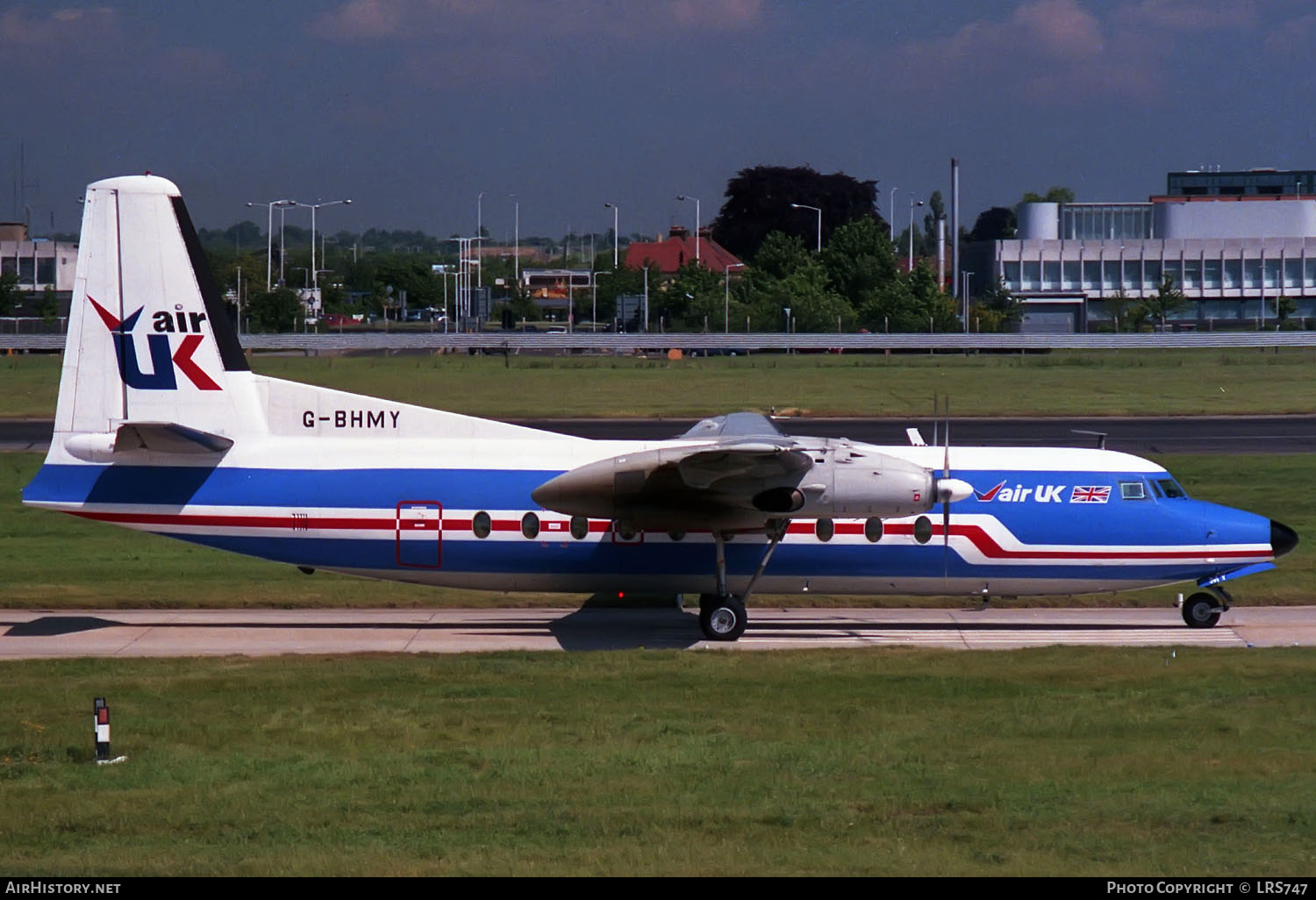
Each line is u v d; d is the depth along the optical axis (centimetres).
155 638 8444
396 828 4881
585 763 5697
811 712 6581
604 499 8038
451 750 5891
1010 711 6588
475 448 8656
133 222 8381
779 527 8406
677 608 9481
